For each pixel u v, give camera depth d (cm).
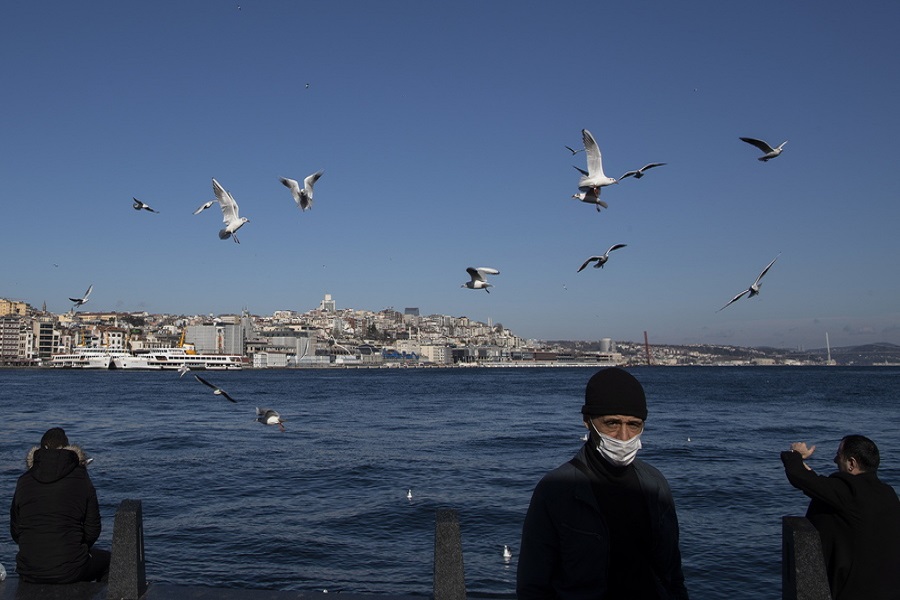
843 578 515
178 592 593
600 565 379
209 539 1527
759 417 4912
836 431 3853
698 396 8138
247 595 586
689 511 1758
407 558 1401
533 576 394
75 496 677
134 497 1977
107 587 633
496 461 2697
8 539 1484
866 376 17538
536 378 17450
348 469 2481
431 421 4762
